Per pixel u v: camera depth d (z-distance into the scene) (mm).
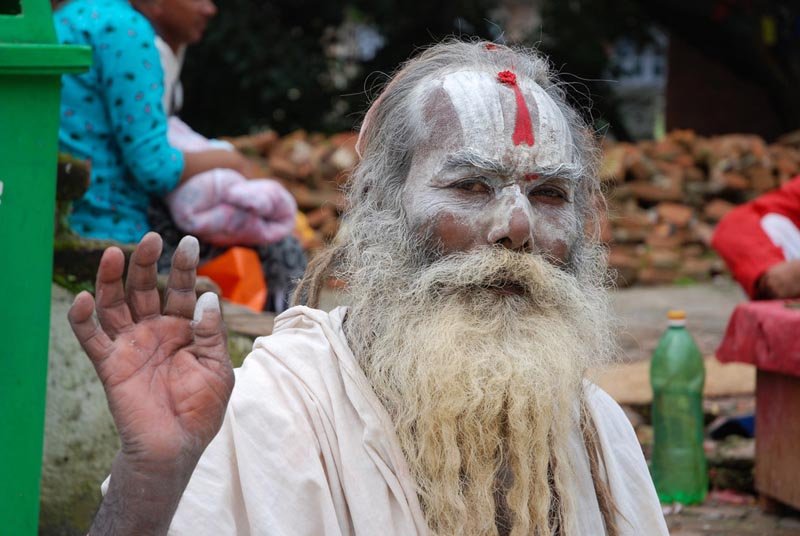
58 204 3885
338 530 2068
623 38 18438
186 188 5027
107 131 4801
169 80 5199
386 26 16359
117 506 1814
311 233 7914
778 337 4617
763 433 4934
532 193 2332
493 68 2467
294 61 15539
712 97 18094
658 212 12547
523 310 2262
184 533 2027
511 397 2170
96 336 1829
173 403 1834
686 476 5059
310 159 11852
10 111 2459
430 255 2314
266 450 2102
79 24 4730
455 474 2150
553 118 2354
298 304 2596
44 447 3764
